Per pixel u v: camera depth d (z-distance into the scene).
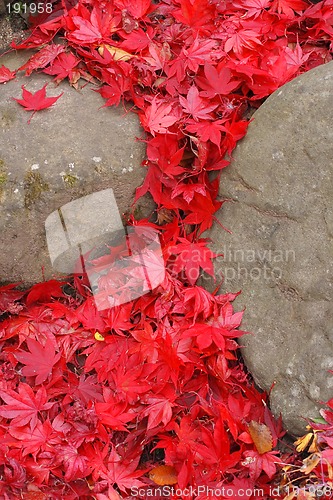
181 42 1.17
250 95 1.16
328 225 1.03
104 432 1.03
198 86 1.13
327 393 1.00
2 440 1.04
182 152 1.09
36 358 1.08
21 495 1.00
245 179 1.10
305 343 1.04
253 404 1.07
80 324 1.14
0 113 1.11
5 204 1.08
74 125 1.11
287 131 1.06
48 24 1.18
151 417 1.04
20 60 1.19
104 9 1.18
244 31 1.15
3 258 1.10
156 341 1.08
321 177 1.04
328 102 1.03
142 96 1.13
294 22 1.19
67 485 1.03
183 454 1.02
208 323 1.09
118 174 1.10
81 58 1.16
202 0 1.15
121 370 1.06
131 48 1.15
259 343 1.08
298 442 0.99
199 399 1.06
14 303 1.13
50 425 1.05
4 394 1.05
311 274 1.04
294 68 1.14
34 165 1.08
